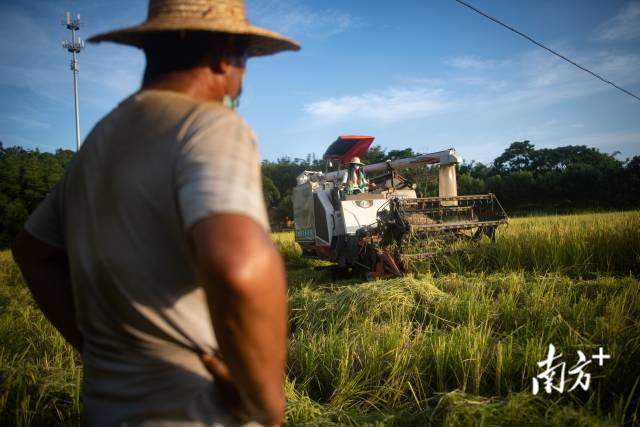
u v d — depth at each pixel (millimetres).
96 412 981
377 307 5305
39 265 1176
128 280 906
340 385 3514
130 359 947
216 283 712
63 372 3705
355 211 9859
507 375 3469
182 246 899
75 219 989
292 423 2998
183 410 938
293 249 14891
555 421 2703
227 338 743
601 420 2762
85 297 973
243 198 781
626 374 3301
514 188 48812
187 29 987
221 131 885
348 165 10641
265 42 1291
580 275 7000
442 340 3926
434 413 3000
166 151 895
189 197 786
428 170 11641
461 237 8984
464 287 6168
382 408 3400
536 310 4723
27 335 4988
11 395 3188
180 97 994
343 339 4152
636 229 7816
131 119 977
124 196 909
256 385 788
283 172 60500
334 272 10492
